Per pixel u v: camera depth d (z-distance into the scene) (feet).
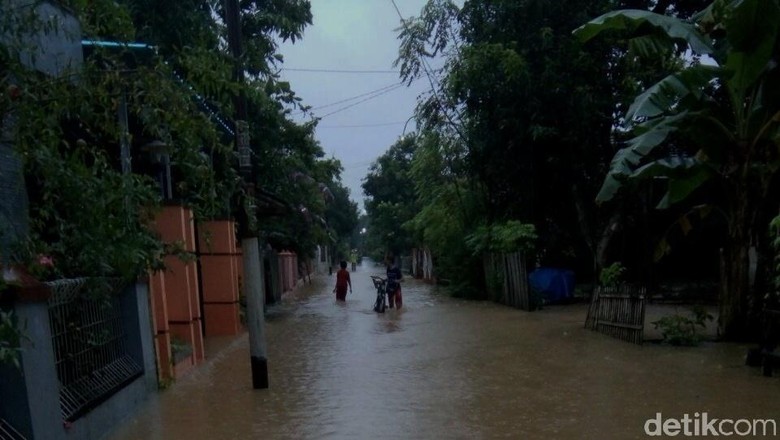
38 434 16.34
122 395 22.86
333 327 48.80
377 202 162.09
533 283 60.75
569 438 19.57
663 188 57.98
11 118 17.24
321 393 26.43
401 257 168.55
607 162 58.80
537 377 28.19
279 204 48.06
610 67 54.44
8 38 16.55
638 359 31.58
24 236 17.58
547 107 56.34
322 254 219.00
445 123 67.00
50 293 17.44
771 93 32.14
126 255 18.79
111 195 17.48
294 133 60.80
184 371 31.60
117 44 20.12
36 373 16.66
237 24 28.12
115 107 16.92
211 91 20.26
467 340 39.81
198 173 19.39
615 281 42.27
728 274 36.01
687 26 32.37
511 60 53.67
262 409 24.07
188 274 33.86
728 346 34.76
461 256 73.10
